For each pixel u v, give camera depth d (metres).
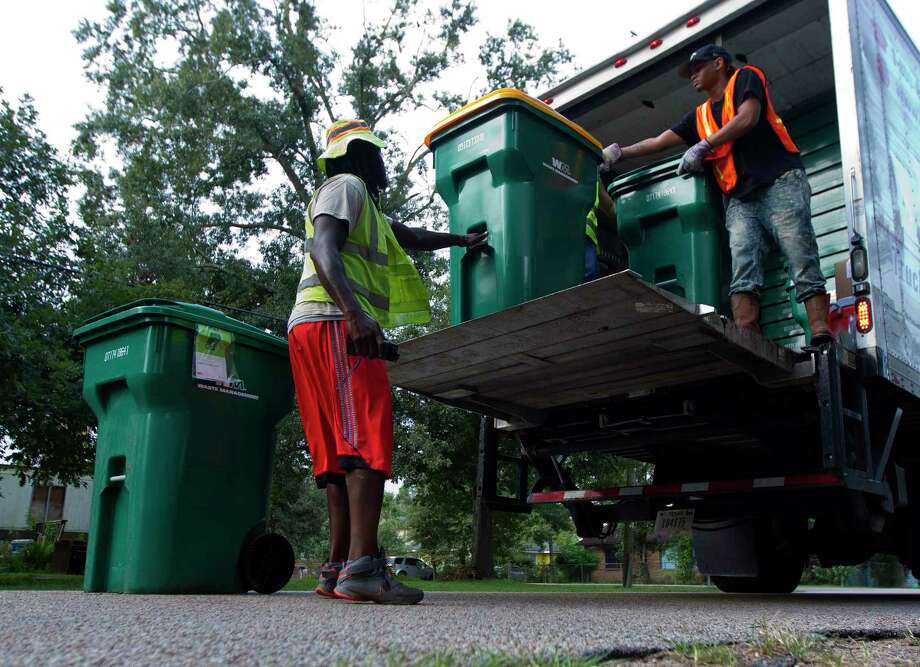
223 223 20.69
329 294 2.64
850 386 3.78
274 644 1.37
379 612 2.17
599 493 5.04
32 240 12.80
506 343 3.51
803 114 5.42
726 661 1.53
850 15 4.15
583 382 4.18
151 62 20.81
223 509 3.46
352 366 2.65
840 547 5.54
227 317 3.60
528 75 22.05
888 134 4.42
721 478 5.02
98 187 20.09
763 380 3.65
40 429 10.96
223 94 19.88
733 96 4.08
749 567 5.47
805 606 3.77
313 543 40.94
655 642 1.64
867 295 3.82
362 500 2.58
